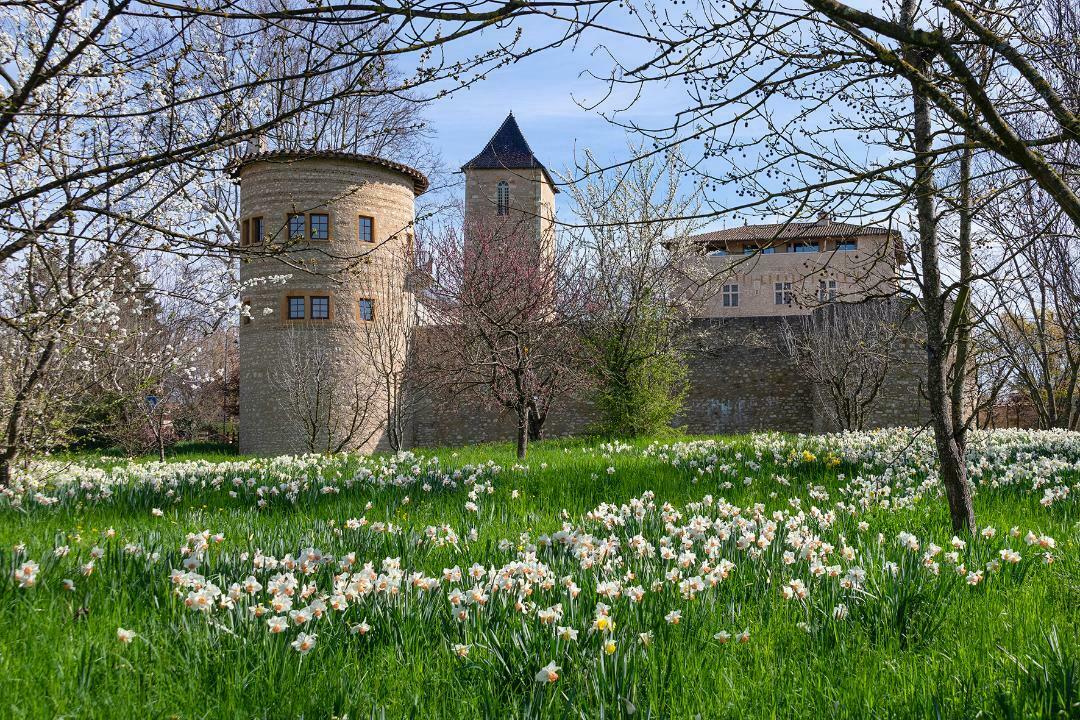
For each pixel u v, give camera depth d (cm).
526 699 355
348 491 921
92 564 481
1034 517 754
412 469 1087
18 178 765
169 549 525
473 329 2161
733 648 412
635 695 352
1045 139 374
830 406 2966
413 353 3042
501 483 990
